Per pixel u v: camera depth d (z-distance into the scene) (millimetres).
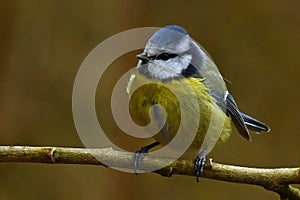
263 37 13539
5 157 6008
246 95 13477
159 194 12648
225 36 13602
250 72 13523
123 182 12508
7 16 12773
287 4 13469
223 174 6262
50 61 12938
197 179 6305
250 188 12883
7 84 12688
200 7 13734
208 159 6387
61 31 13047
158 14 13352
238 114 7617
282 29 13492
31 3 12938
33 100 12773
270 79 13477
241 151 13195
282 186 6066
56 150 6043
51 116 12773
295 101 13391
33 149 6023
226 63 13539
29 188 12477
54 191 12477
